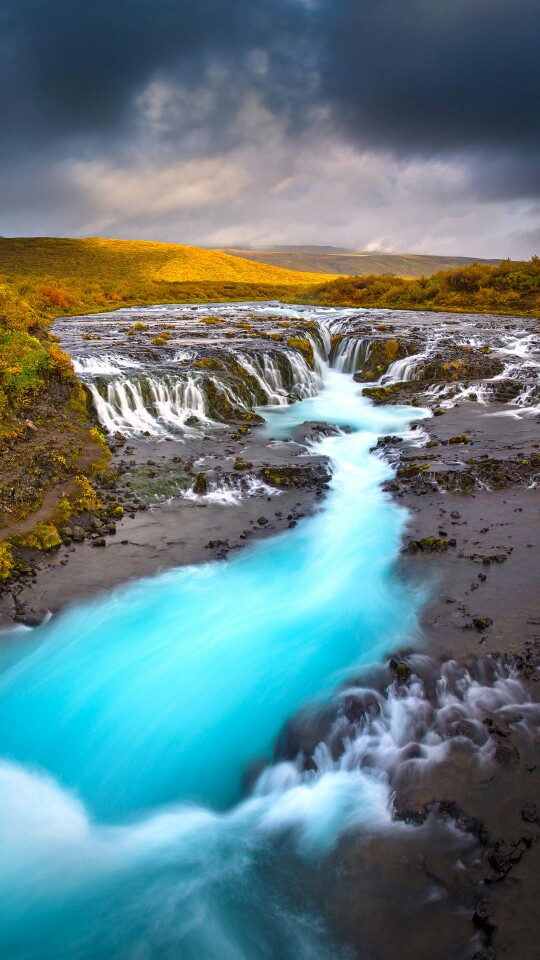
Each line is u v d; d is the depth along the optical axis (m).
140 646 9.03
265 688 8.09
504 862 5.37
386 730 7.07
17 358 17.48
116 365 21.58
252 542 11.93
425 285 49.53
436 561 10.68
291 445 17.06
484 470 14.47
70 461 14.61
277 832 6.18
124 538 11.99
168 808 6.66
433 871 5.47
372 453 16.84
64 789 6.90
